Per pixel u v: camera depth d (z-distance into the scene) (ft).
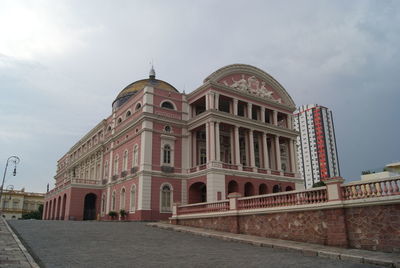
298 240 48.11
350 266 32.71
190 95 116.47
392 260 32.86
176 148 109.40
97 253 38.52
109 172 126.72
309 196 48.32
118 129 125.90
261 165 116.98
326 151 385.91
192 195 107.04
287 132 125.80
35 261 32.55
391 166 98.32
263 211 54.39
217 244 48.52
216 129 104.27
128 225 76.59
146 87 108.99
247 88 118.93
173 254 39.06
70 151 194.90
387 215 39.34
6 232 51.21
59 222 76.95
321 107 402.52
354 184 42.96
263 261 35.01
